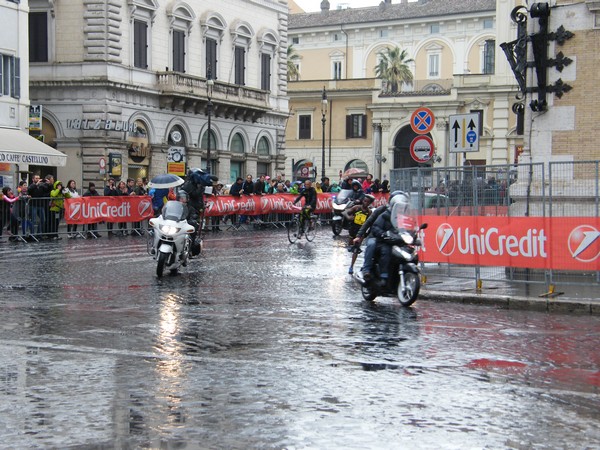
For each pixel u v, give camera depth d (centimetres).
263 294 1501
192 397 765
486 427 676
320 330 1127
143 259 2125
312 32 8188
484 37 7431
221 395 772
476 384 823
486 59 7450
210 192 3241
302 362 918
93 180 4216
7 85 3622
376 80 6944
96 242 2758
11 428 669
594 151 1742
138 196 3228
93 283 1634
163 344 1015
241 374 857
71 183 3161
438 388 805
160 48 4634
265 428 670
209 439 641
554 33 1761
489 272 1586
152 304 1356
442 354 972
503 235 1541
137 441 637
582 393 791
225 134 5141
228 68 5219
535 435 656
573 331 1151
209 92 4544
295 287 1608
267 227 3841
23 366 889
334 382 825
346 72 8081
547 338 1090
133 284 1623
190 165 4838
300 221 2814
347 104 7119
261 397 765
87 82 4203
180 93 4584
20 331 1098
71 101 4259
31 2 4272
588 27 1736
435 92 6562
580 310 1341
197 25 4925
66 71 4253
